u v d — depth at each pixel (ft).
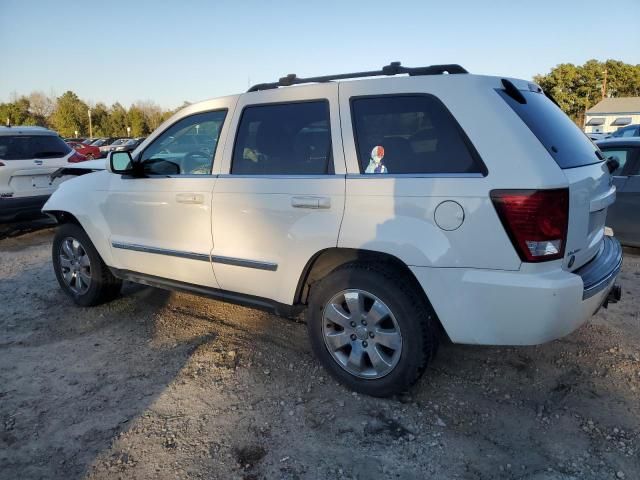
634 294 16.03
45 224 29.17
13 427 9.74
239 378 11.41
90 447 9.12
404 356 9.80
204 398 10.62
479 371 11.42
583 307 9.10
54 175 25.94
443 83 9.59
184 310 15.52
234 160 11.98
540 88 11.71
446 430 9.42
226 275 12.05
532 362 11.75
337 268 10.50
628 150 20.79
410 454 8.79
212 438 9.31
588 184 9.49
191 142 12.93
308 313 10.96
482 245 8.86
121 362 12.28
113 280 15.64
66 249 15.92
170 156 13.26
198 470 8.49
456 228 9.02
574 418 9.66
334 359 10.77
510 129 8.91
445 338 9.89
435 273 9.21
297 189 10.68
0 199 24.12
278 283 11.19
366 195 9.83
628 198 20.39
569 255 9.02
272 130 11.48
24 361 12.41
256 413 10.06
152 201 13.23
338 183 10.19
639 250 21.31
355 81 10.54
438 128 9.46
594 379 10.98
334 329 10.82
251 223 11.40
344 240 10.04
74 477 8.40
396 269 9.98
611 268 10.17
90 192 14.84
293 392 10.78
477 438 9.18
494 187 8.72
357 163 10.19
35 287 17.99
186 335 13.73
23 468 8.63
